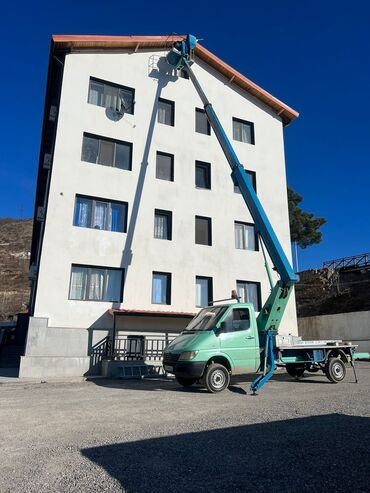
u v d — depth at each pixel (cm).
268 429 582
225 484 374
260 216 1206
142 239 1839
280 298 1115
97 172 1816
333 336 2514
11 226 8631
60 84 1950
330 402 813
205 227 2061
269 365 1083
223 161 2177
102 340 1641
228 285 1998
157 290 1848
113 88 1995
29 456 468
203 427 602
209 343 1017
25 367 1468
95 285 1712
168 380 1377
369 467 409
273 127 2436
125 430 591
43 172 2345
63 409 776
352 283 3069
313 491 353
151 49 2127
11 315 4850
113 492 359
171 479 389
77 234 1705
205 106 1620
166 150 2027
